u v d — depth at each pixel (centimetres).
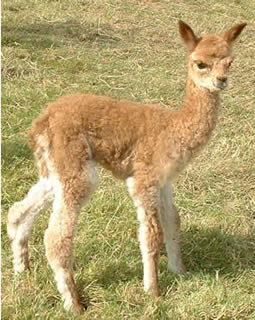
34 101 851
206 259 580
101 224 604
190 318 487
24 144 737
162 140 505
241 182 722
